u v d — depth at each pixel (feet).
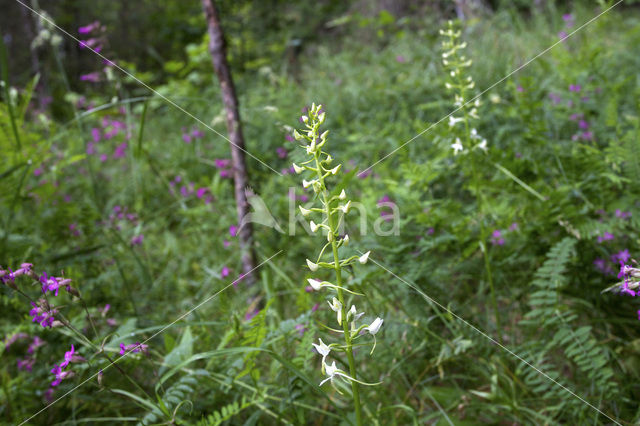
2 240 10.05
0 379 8.45
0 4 37.22
